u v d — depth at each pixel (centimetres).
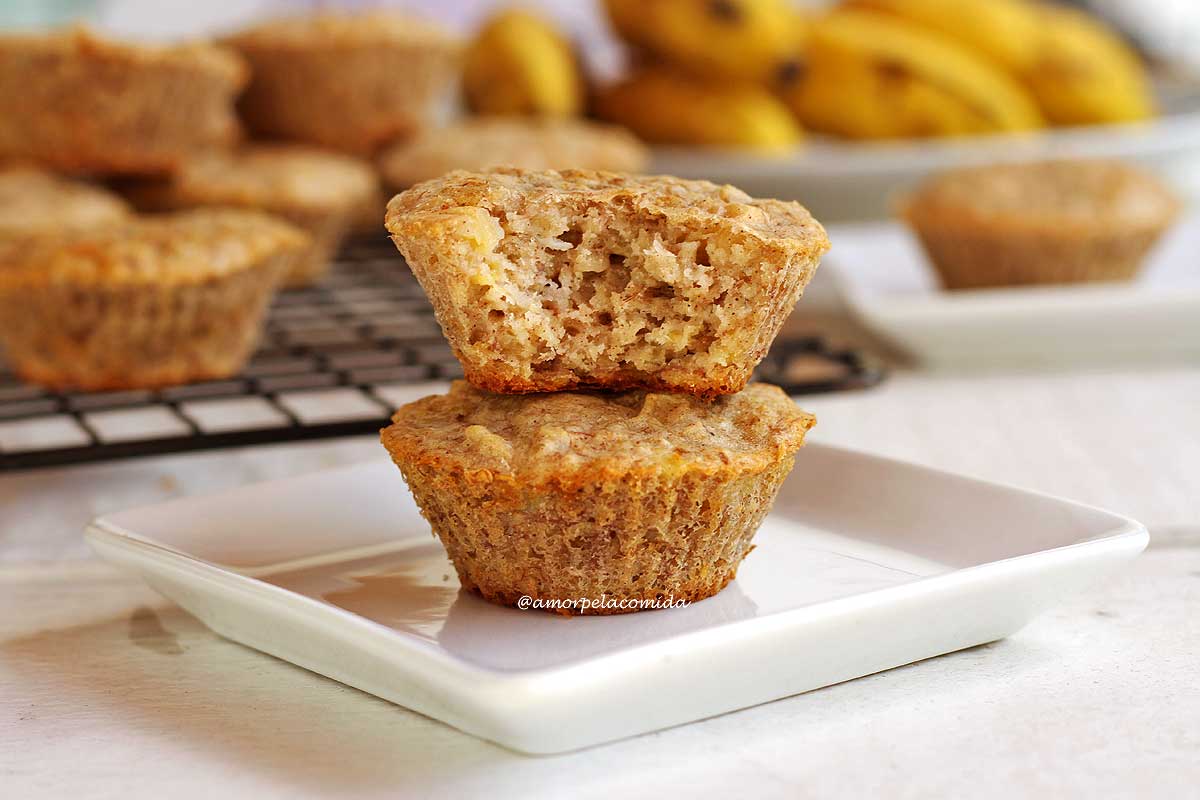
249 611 42
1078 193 66
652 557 43
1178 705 41
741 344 44
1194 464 54
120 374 59
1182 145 91
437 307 44
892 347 63
